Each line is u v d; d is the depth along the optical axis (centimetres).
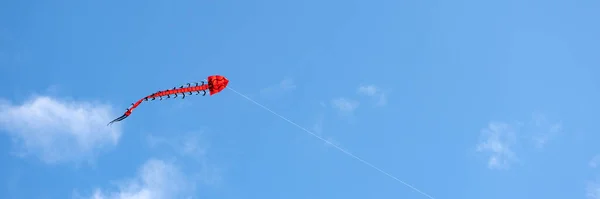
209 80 8831
